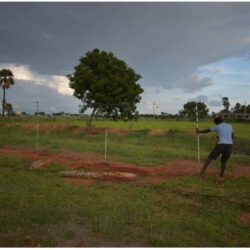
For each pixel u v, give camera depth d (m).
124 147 18.61
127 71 27.41
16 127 34.44
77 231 5.63
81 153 16.16
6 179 9.55
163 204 7.37
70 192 8.09
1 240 5.14
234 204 7.63
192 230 5.87
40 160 12.47
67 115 87.81
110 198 7.60
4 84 61.47
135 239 5.34
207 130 10.99
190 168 12.55
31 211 6.48
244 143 21.08
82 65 26.61
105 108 27.48
